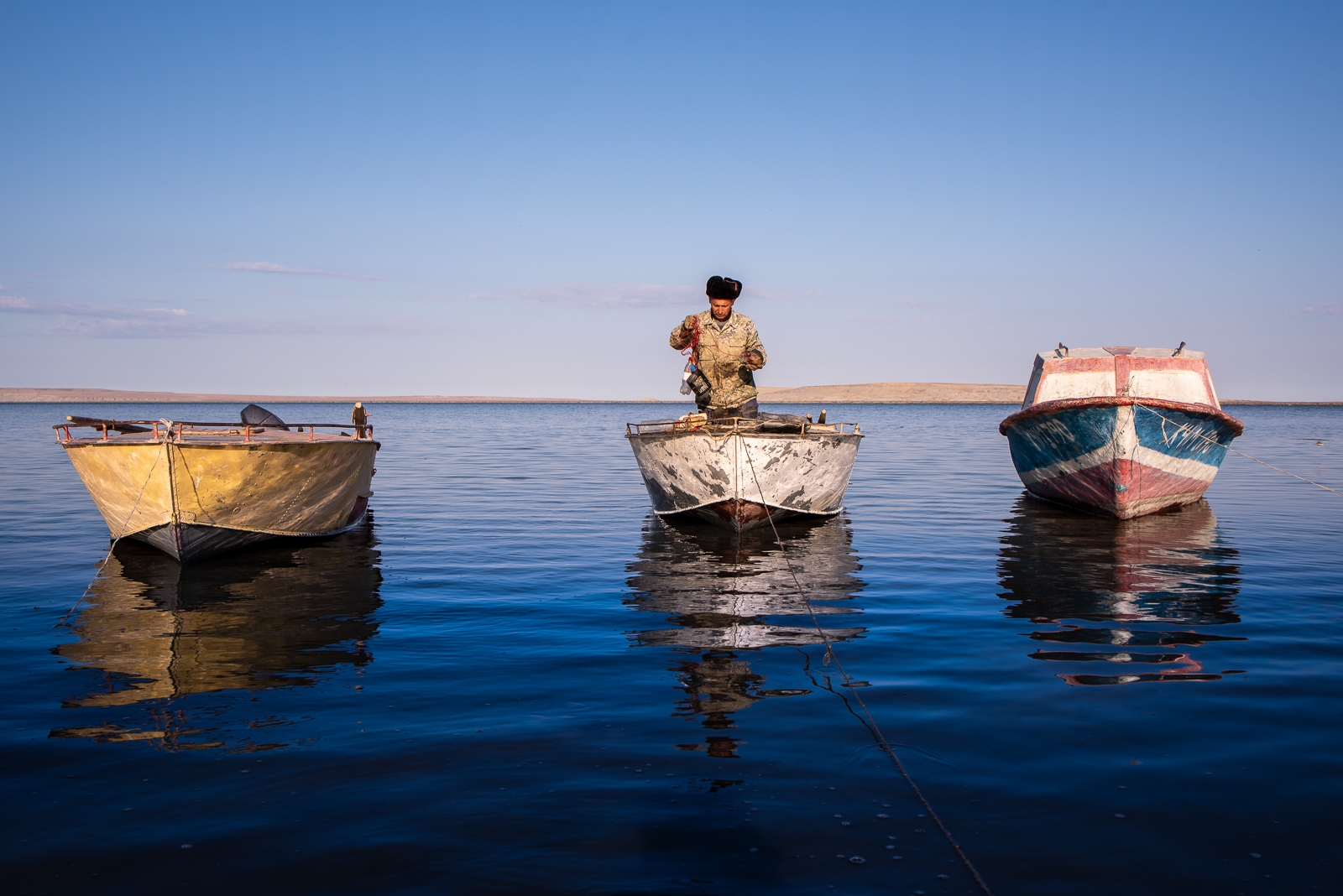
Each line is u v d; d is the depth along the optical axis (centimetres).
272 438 1029
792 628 627
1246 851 309
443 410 14388
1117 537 1066
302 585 788
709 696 475
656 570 861
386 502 1453
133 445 855
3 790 358
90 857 306
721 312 1079
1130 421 1116
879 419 7994
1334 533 1094
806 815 334
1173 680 502
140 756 393
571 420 7800
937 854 306
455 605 706
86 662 543
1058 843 314
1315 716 441
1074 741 409
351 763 383
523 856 305
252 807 342
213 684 499
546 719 439
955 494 1581
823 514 1180
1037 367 1430
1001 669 525
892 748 400
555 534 1098
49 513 1259
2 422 6047
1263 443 3316
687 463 1059
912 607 697
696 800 347
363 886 288
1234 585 776
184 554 887
